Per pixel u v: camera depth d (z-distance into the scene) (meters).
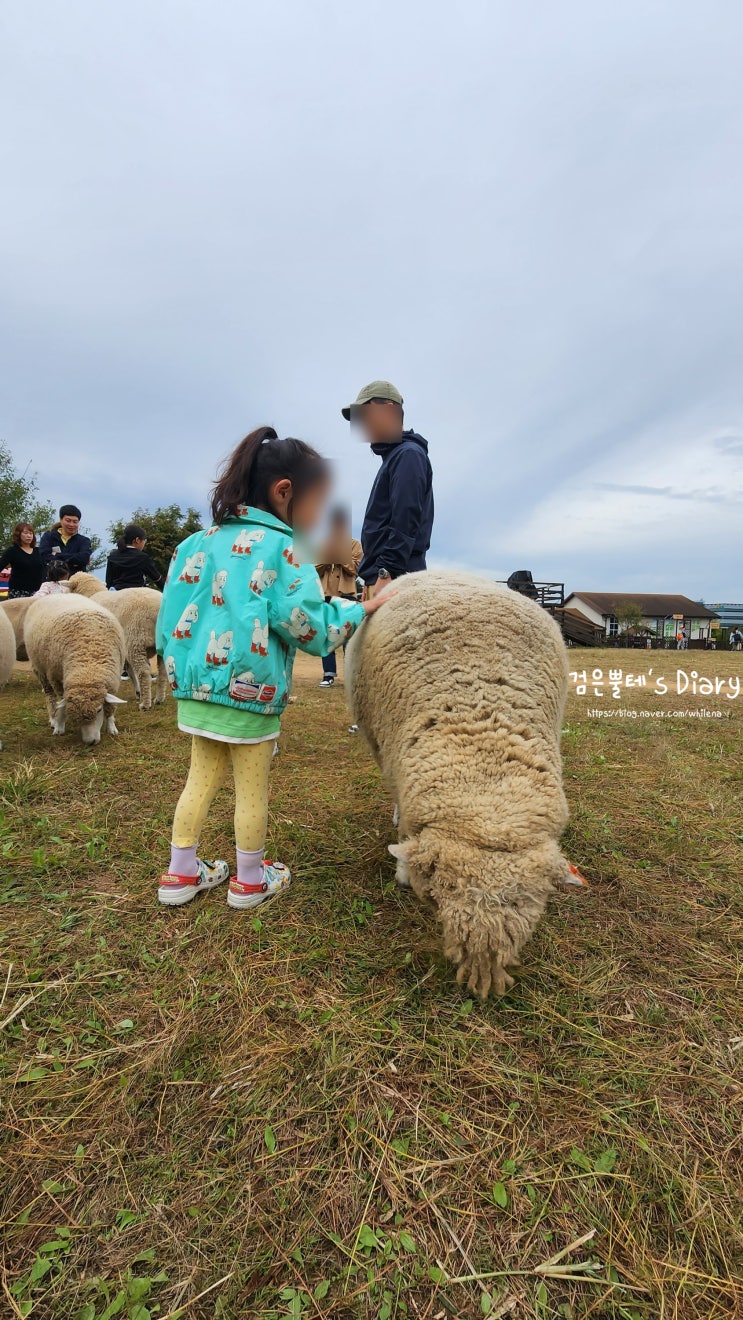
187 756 4.42
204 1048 1.76
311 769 4.23
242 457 2.34
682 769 4.36
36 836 3.02
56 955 2.15
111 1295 1.19
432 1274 1.23
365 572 3.55
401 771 2.04
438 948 2.19
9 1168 1.42
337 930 2.31
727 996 2.03
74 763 4.20
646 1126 1.56
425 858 1.76
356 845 3.04
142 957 2.14
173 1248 1.26
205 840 3.03
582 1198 1.38
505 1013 1.91
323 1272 1.23
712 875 2.84
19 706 6.43
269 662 2.25
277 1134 1.51
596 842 3.13
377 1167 1.44
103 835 3.06
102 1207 1.34
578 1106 1.60
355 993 1.98
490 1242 1.29
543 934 2.34
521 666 2.12
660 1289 1.22
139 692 6.23
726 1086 1.68
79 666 4.64
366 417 3.39
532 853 1.71
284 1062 1.71
